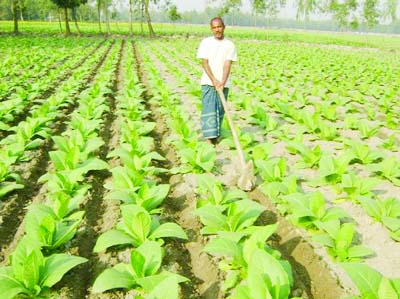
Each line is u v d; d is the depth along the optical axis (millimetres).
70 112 8086
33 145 5402
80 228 3723
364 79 12750
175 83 11492
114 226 3832
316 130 6762
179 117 6828
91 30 48219
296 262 3346
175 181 4863
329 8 42000
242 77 13062
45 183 4762
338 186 4469
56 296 2824
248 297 2371
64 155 4691
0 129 6453
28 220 3289
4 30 42594
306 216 3594
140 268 2727
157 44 28531
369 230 3711
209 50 5453
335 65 16953
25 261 2559
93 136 5781
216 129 5812
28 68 13828
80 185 4352
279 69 14430
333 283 2994
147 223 3123
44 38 30422
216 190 3773
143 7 41062
